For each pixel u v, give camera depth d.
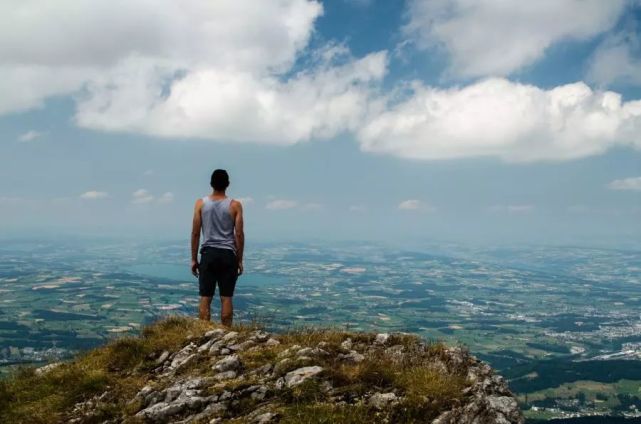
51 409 9.62
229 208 13.16
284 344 11.09
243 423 8.08
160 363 11.14
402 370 9.31
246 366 10.10
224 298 13.19
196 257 13.46
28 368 11.44
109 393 9.89
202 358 10.87
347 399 8.43
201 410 8.78
